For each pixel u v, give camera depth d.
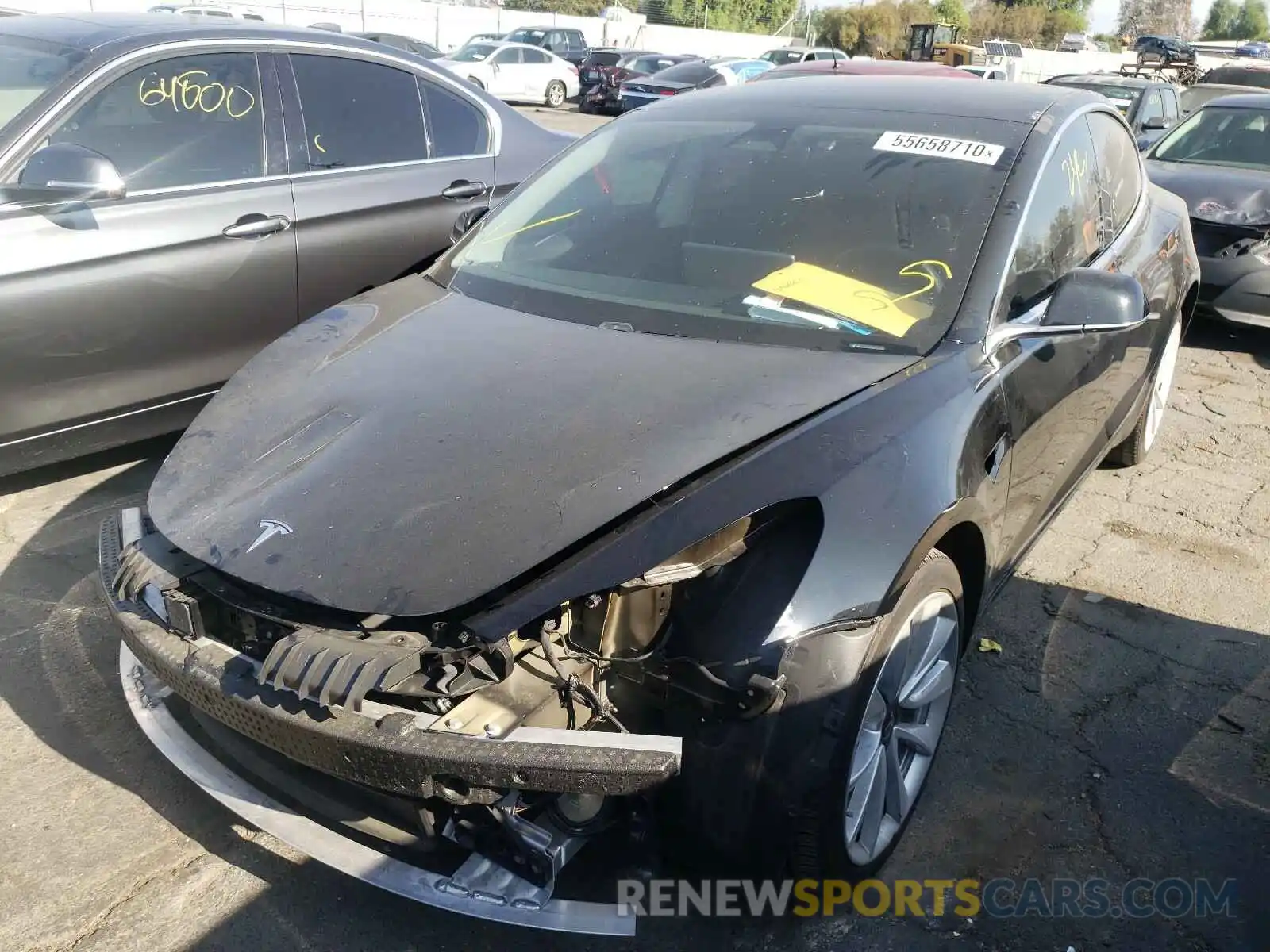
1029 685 3.25
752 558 2.12
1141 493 4.69
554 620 2.03
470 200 5.12
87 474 4.41
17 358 3.70
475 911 2.03
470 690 1.96
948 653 2.63
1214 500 4.63
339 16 32.34
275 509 2.21
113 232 3.90
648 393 2.40
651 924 2.33
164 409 4.18
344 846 2.18
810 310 2.73
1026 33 69.38
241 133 4.34
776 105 3.51
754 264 2.91
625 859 2.31
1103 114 3.85
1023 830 2.67
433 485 2.17
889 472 2.24
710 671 2.02
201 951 2.26
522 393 2.44
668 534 2.03
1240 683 3.30
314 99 4.62
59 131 3.87
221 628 2.21
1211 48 42.53
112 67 4.02
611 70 24.61
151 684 2.64
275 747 2.04
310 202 4.49
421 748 1.89
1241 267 6.50
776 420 2.29
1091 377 3.30
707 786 2.08
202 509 2.32
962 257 2.81
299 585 2.03
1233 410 5.81
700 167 3.29
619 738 1.92
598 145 3.67
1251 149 7.52
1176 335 4.79
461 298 3.08
